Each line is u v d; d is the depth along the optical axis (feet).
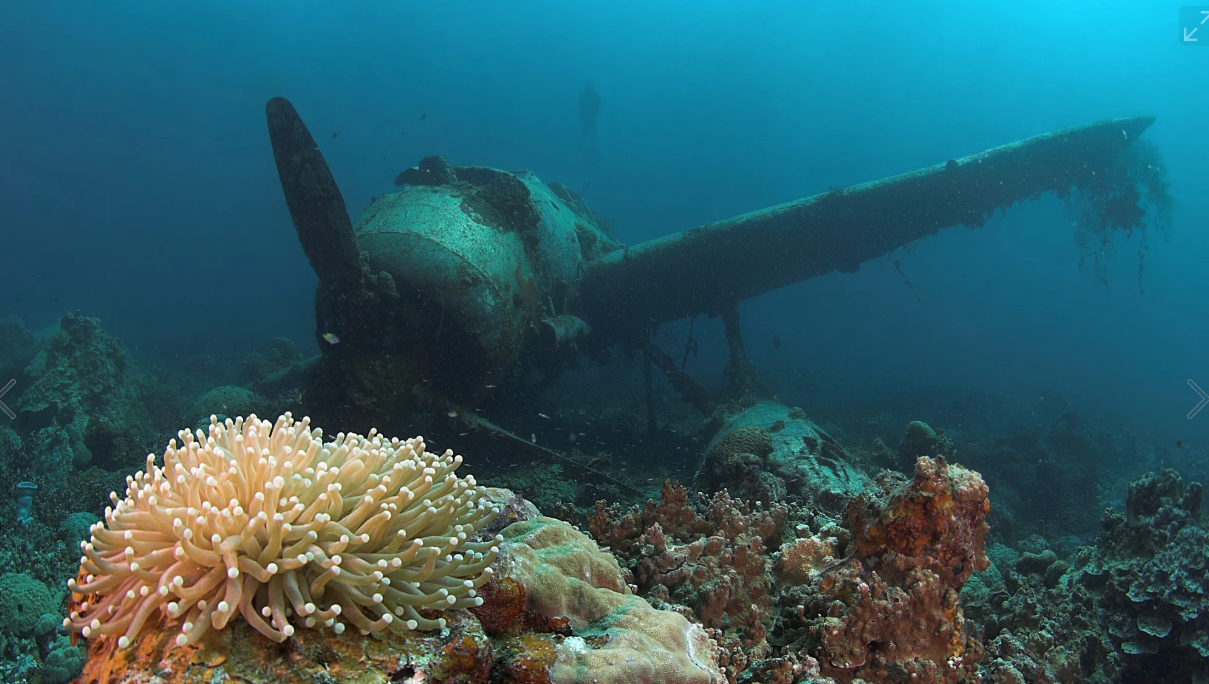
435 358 34.91
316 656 7.13
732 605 15.70
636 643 10.26
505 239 37.68
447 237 34.06
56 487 34.12
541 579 10.74
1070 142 59.36
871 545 15.07
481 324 34.14
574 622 10.87
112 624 6.99
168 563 7.22
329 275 30.91
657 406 75.72
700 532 19.66
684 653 10.83
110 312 238.68
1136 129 60.90
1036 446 58.18
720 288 56.90
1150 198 65.46
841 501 26.76
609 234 74.33
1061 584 23.09
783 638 14.79
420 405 34.65
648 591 16.01
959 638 14.14
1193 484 22.54
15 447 35.99
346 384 32.45
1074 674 17.89
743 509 21.24
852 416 84.58
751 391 53.36
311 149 27.78
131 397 50.42
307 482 7.81
